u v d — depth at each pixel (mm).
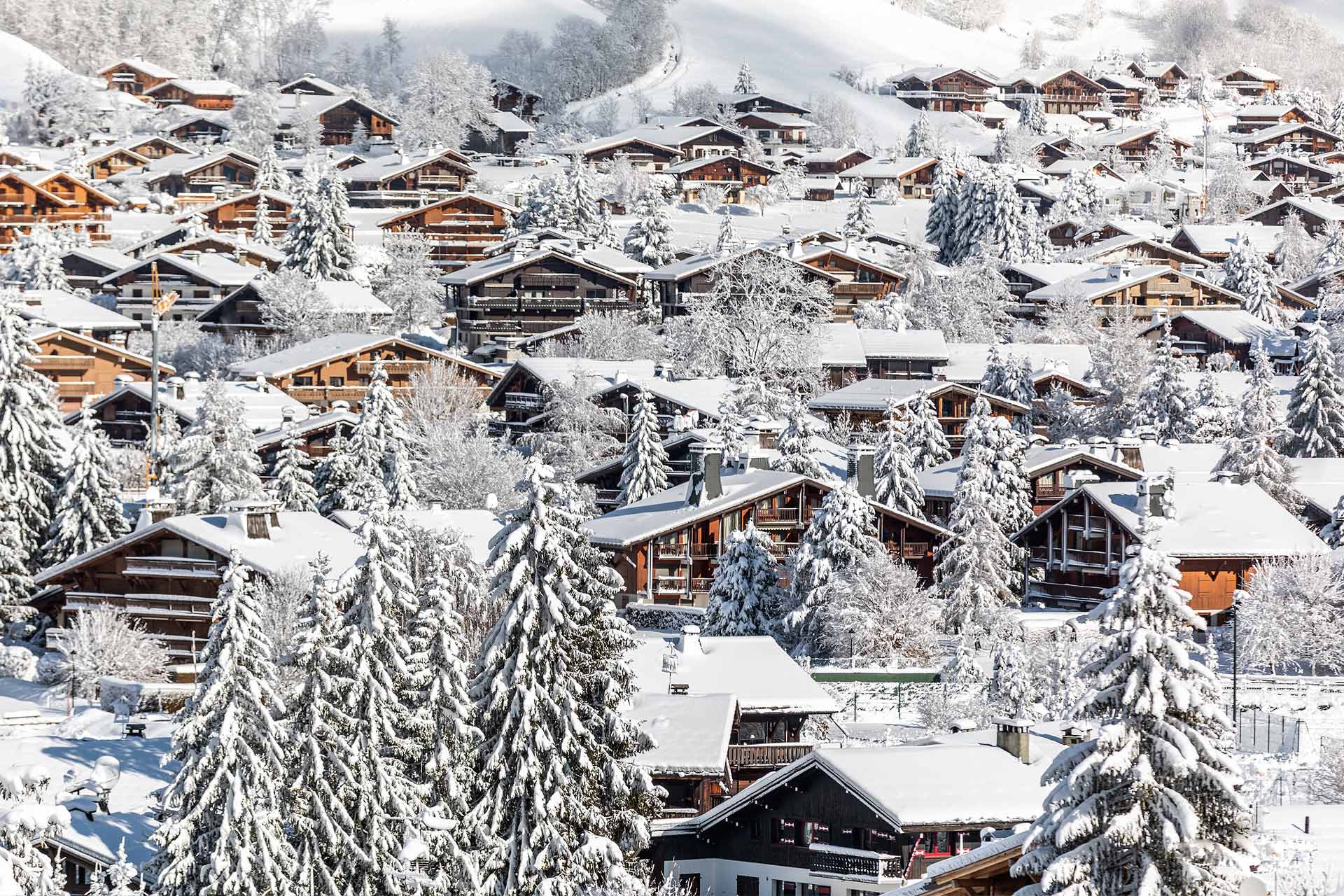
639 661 101312
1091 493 136125
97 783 55094
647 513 139750
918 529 136500
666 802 89375
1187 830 41344
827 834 82938
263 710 67625
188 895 66750
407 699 73250
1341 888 41344
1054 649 115125
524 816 71375
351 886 70750
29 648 128375
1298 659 119000
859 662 117688
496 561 71750
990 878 47531
